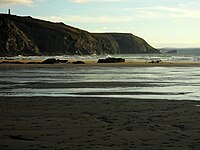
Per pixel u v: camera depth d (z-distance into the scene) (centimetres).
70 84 3291
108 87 3038
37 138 1166
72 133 1243
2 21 16950
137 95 2475
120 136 1196
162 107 1886
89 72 5322
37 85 3197
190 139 1153
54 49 19438
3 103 2033
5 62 8769
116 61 9269
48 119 1516
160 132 1259
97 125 1388
